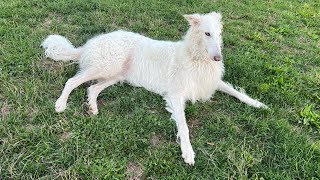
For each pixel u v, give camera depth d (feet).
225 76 4.42
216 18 3.68
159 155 3.10
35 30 4.98
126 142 3.20
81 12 5.65
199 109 3.82
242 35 5.60
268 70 4.65
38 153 3.03
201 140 3.33
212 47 3.48
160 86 3.97
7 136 3.17
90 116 3.51
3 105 3.53
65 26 5.17
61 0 5.87
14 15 5.26
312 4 7.22
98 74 3.95
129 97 3.87
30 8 5.56
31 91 3.70
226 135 3.44
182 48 3.84
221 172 2.97
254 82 4.32
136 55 4.13
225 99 3.98
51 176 2.83
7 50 4.39
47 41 4.31
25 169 2.87
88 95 3.80
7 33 4.75
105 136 3.26
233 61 4.66
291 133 3.49
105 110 3.64
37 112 3.47
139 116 3.54
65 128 3.33
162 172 2.98
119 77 4.17
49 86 3.87
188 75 3.75
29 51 4.40
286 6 6.89
